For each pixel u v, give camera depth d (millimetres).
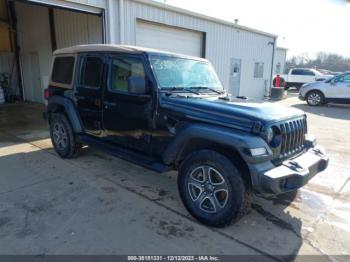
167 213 3410
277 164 3004
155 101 3566
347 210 3613
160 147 3609
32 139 6715
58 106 5168
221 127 3059
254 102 3672
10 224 3107
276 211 3539
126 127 3977
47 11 11305
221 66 12938
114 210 3451
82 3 7051
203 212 3156
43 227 3064
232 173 2893
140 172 4672
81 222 3174
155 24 9438
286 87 24344
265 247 2826
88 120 4609
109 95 4121
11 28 13547
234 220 2986
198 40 11422
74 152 5109
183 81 3980
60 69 5109
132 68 3822
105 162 5098
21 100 14062
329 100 13125
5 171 4648
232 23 12641
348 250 2814
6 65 13992
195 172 3215
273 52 17266
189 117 3273
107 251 2703
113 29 7836
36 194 3834
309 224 3268
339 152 6090
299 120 3445
